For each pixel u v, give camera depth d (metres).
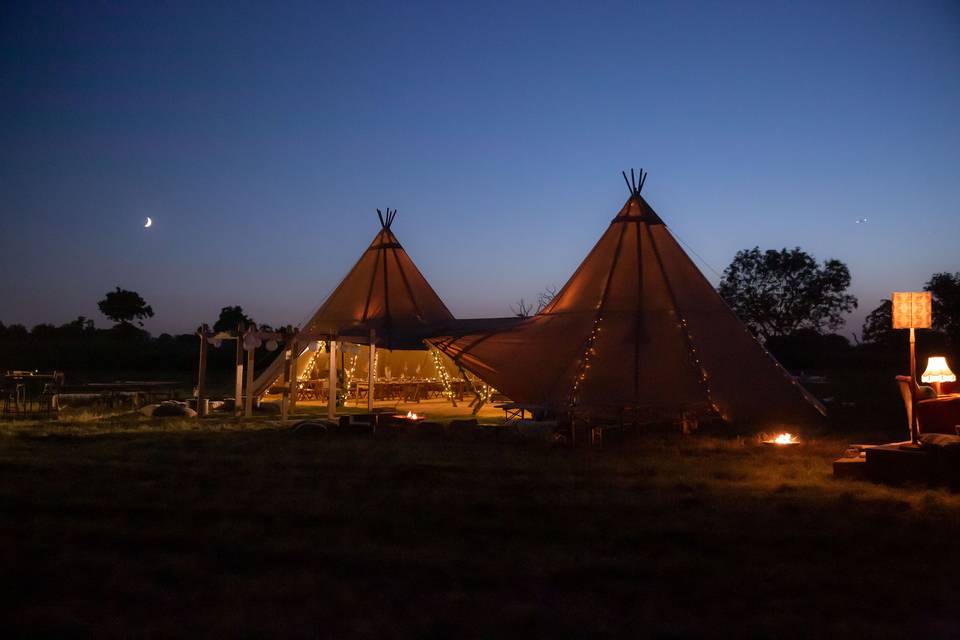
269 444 11.54
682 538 6.26
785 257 50.56
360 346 19.80
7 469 9.09
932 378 9.95
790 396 13.91
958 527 6.56
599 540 6.21
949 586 5.11
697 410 13.38
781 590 5.06
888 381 31.28
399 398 21.88
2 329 42.94
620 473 9.27
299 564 5.61
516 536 6.34
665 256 15.60
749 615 4.66
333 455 10.44
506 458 10.32
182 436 12.48
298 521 6.75
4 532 6.33
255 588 5.05
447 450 11.03
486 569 5.47
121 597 4.93
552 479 8.74
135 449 10.86
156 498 7.56
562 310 15.66
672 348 14.25
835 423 15.26
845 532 6.34
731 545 6.05
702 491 8.13
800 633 4.39
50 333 46.28
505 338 15.47
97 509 7.11
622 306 15.05
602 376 13.91
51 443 11.45
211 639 4.29
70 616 4.59
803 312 50.66
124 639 4.29
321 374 21.98
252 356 15.84
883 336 47.78
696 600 4.90
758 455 10.73
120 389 19.39
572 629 4.47
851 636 4.32
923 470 8.40
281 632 4.39
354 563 5.60
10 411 16.69
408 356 23.28
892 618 4.62
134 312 50.72
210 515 6.95
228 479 8.58
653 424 13.30
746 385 13.86
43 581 5.21
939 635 4.36
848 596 4.96
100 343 38.69
